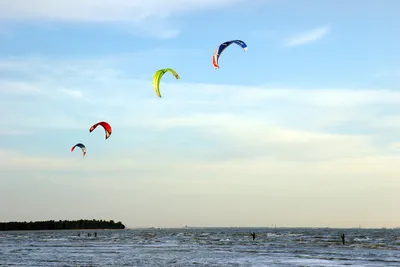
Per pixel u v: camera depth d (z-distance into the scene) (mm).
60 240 94375
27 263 37875
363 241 80938
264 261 40094
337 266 35812
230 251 53469
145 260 40812
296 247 62031
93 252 51781
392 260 40688
